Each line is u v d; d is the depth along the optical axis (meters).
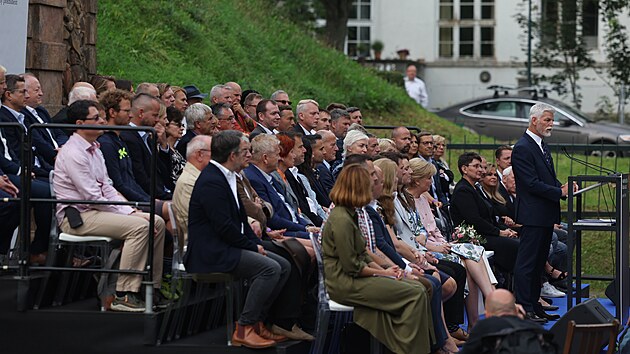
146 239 10.01
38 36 13.82
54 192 10.17
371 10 43.25
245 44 23.78
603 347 10.20
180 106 13.45
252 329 9.99
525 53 39.84
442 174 15.37
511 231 13.63
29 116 11.44
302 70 24.73
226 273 9.91
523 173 12.55
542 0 37.84
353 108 15.88
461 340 11.65
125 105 10.94
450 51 43.03
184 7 22.94
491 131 29.16
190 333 10.45
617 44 35.00
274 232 10.89
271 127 13.40
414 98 29.81
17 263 10.44
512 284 13.91
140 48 19.53
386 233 10.86
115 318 10.02
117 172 10.52
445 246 12.13
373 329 9.87
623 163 23.11
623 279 12.03
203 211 9.85
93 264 10.81
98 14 19.31
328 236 9.99
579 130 27.58
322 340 10.08
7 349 10.14
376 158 11.95
